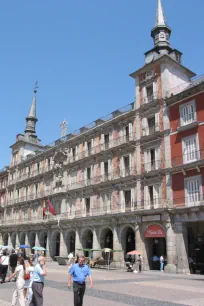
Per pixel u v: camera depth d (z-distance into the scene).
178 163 33.12
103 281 22.19
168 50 40.88
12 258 15.99
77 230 45.38
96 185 43.12
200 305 13.07
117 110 43.34
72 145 51.16
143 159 37.59
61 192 49.88
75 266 10.65
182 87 38.78
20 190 65.19
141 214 35.12
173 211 31.98
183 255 30.75
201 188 30.41
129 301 13.84
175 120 34.62
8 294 15.38
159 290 17.59
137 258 33.94
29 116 74.06
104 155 43.38
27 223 57.94
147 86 39.31
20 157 68.31
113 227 39.19
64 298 14.38
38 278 10.58
